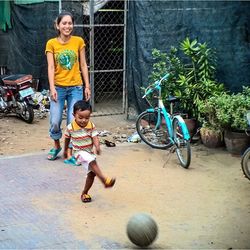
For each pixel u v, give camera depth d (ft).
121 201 13.71
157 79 19.84
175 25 20.67
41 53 27.68
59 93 16.65
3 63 29.63
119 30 27.14
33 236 11.62
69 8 24.59
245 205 13.57
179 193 14.37
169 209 13.25
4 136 20.59
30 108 22.67
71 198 13.88
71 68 16.60
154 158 17.57
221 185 15.05
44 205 13.41
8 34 29.12
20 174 15.76
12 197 13.94
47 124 22.86
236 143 17.71
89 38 24.52
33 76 28.17
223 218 12.75
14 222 12.36
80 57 16.87
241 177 15.74
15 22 28.66
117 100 27.50
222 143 18.66
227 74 20.01
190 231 11.98
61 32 16.26
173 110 19.51
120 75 27.89
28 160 17.17
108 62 27.40
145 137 19.08
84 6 24.98
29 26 27.89
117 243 11.32
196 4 20.15
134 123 22.74
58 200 13.75
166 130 18.53
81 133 13.56
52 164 16.74
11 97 23.38
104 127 22.06
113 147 18.85
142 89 20.40
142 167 16.57
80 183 15.01
